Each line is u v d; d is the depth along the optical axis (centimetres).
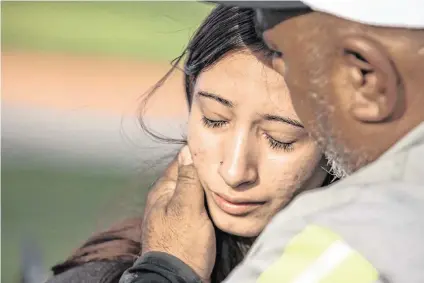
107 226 276
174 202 235
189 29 266
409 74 125
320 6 126
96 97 278
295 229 120
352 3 124
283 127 209
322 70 130
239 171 217
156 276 225
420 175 122
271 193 220
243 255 235
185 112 258
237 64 209
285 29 134
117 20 282
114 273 260
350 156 134
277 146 216
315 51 130
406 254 110
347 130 132
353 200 120
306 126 138
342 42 126
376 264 110
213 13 218
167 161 274
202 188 233
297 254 115
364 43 124
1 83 287
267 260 117
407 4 122
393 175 125
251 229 227
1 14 287
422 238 111
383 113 126
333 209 119
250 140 217
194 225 232
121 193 282
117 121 281
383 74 124
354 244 112
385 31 123
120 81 278
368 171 128
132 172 279
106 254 267
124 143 280
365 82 127
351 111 130
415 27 121
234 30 208
